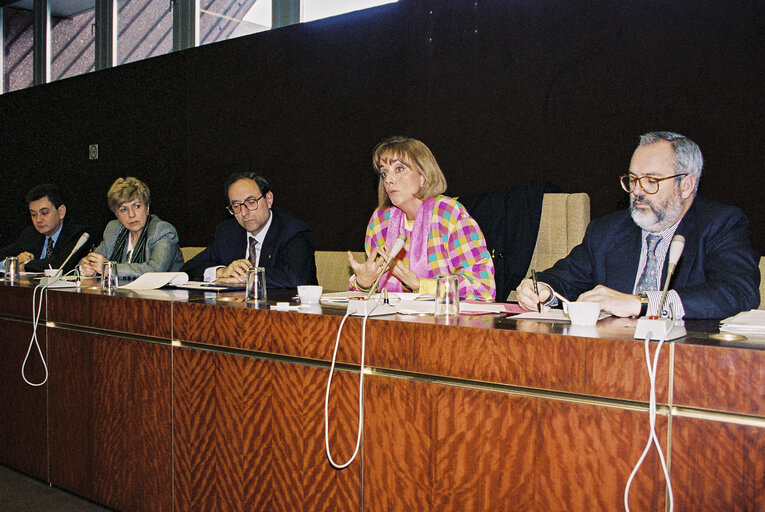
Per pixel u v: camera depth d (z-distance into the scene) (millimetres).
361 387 1526
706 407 1146
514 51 3084
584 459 1258
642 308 1641
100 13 5207
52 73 5656
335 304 1784
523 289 1821
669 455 1186
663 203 1906
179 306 1881
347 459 1562
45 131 5199
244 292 2275
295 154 3867
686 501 1172
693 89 2654
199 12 4531
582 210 2672
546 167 3018
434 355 1416
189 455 1873
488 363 1349
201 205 4316
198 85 4285
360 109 3602
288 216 2900
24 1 5867
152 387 1955
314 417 1613
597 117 2881
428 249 2428
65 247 3846
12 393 2451
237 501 1774
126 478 2039
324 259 3500
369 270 2127
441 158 3316
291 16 3994
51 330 2275
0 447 2527
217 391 1804
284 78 3891
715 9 2600
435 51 3316
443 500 1416
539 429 1303
